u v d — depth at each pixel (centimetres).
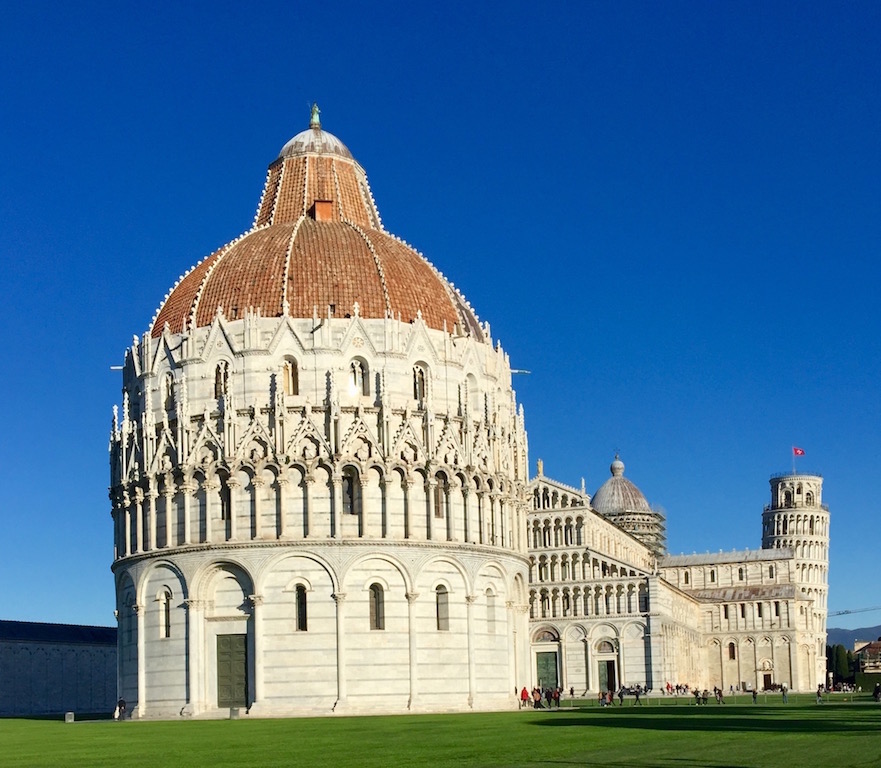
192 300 13088
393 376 12556
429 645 12225
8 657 19575
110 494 13412
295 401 12331
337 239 13488
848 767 4828
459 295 14300
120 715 12781
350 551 12000
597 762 5331
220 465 12188
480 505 12975
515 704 13012
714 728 7756
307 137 15025
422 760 5697
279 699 11781
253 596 11900
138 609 12512
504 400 13975
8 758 6444
